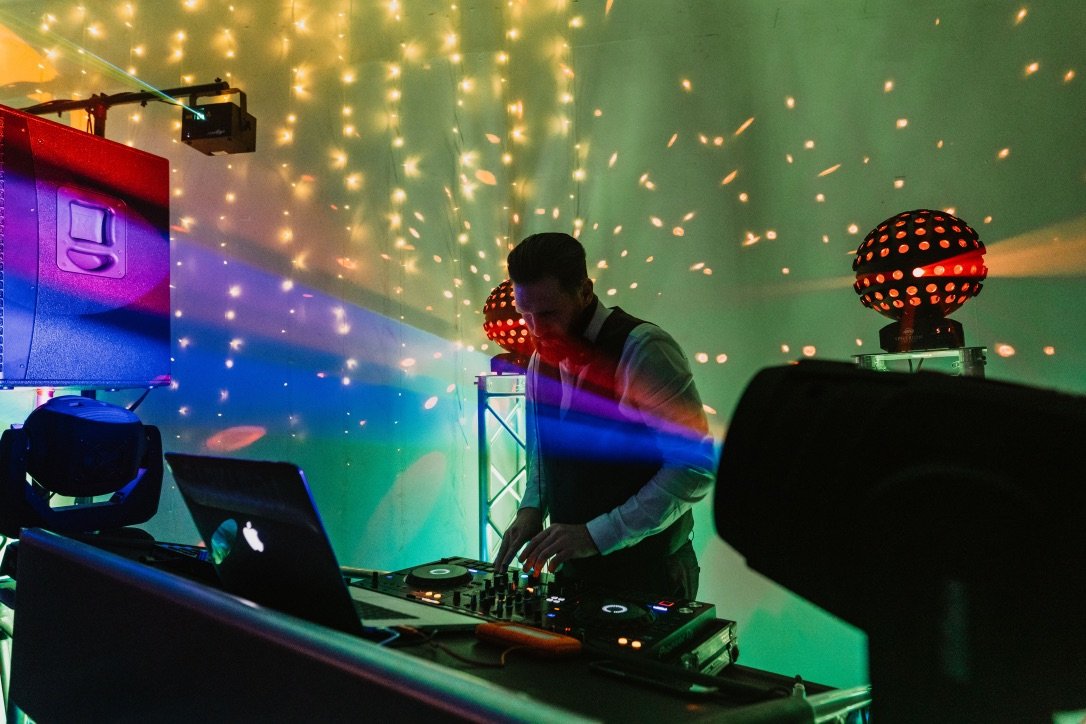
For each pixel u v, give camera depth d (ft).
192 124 8.93
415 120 10.02
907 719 1.32
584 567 4.70
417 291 9.97
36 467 4.39
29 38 11.27
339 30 10.30
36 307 4.91
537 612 2.86
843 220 8.71
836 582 1.49
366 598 3.03
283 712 1.88
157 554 3.89
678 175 9.22
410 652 2.44
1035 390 1.26
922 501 1.31
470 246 9.81
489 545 9.66
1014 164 8.22
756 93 9.00
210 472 2.41
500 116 9.76
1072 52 8.07
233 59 10.64
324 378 10.21
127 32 10.98
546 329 4.53
